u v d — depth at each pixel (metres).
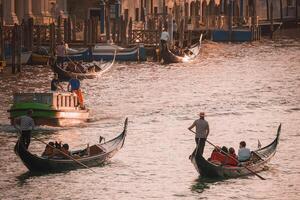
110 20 185.50
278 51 198.25
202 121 88.00
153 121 112.19
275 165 91.75
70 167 88.88
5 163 91.56
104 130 106.31
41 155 90.75
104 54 167.00
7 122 108.88
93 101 125.94
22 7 180.38
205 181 86.56
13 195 82.38
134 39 175.75
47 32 169.75
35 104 105.50
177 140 101.94
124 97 129.88
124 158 93.88
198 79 150.62
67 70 144.50
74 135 103.44
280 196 82.62
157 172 89.31
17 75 146.00
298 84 146.62
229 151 87.94
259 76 156.25
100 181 86.44
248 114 118.12
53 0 189.88
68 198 81.88
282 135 105.25
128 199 81.88
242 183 86.06
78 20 191.50
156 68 162.38
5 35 155.88
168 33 176.00
